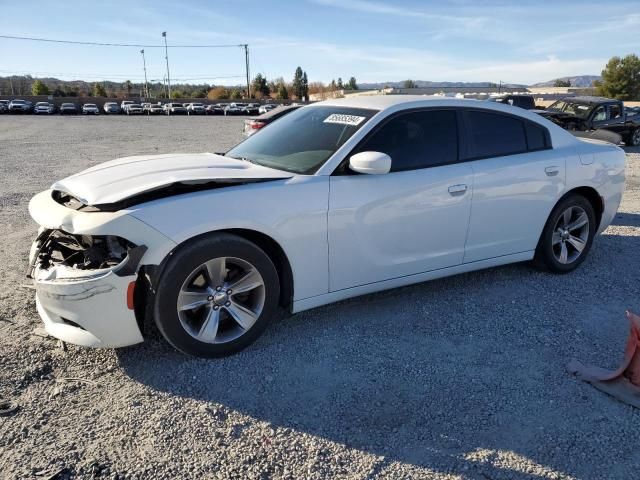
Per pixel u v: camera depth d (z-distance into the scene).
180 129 30.50
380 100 4.19
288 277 3.51
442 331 3.76
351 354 3.44
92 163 13.15
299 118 4.43
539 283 4.67
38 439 2.58
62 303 3.00
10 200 7.96
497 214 4.30
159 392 2.98
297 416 2.81
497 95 18.02
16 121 40.38
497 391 3.06
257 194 3.29
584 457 2.55
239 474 2.40
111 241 3.09
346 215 3.57
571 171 4.68
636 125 17.52
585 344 3.61
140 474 2.38
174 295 3.08
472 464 2.49
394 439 2.65
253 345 3.52
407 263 3.94
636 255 5.50
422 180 3.87
